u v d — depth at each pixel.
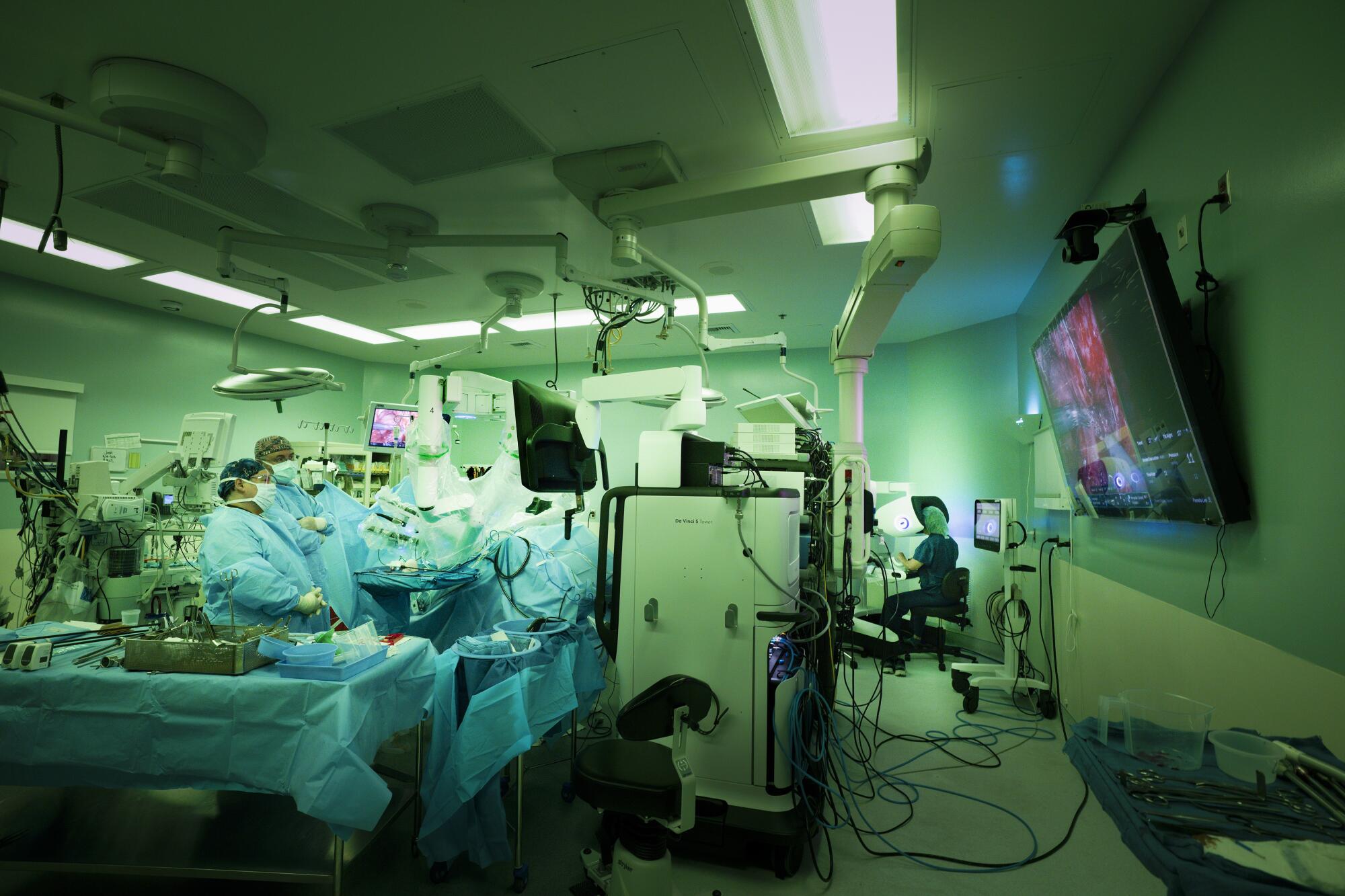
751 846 2.02
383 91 2.20
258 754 1.48
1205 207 1.76
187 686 1.51
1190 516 1.74
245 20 1.87
